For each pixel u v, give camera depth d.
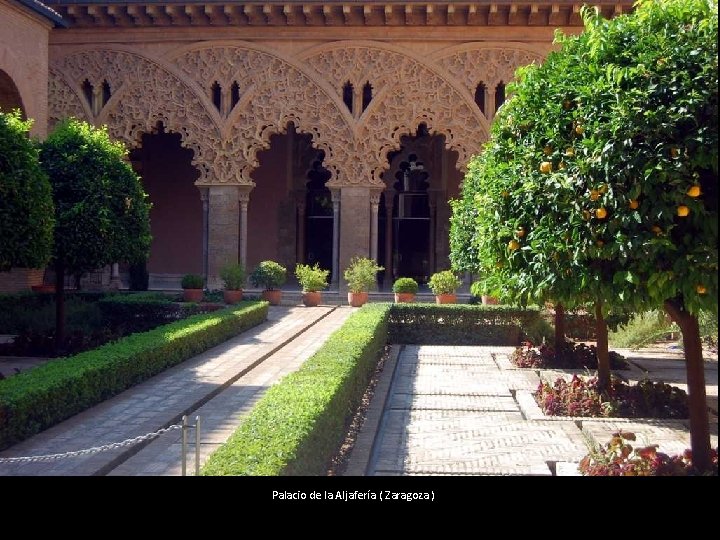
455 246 13.79
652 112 4.54
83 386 7.34
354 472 5.55
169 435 6.59
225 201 19.45
